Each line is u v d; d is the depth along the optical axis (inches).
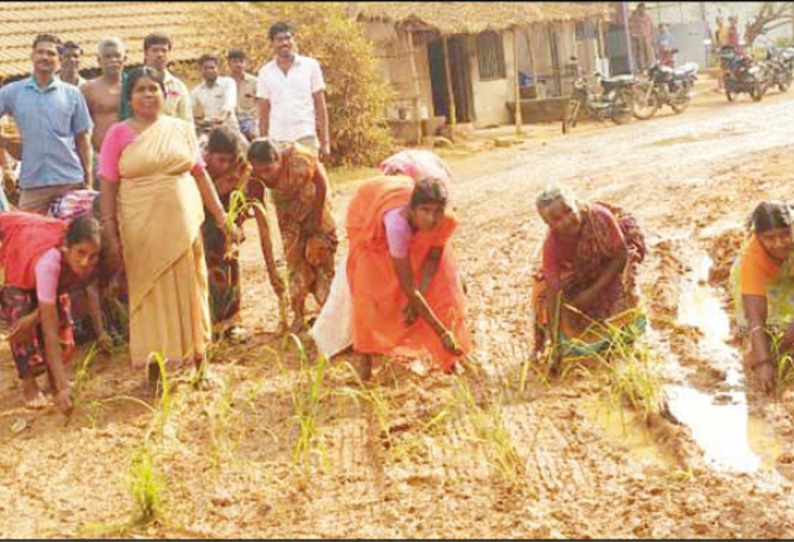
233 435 256.5
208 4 874.1
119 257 276.8
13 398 290.5
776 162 469.7
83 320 321.1
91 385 292.4
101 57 367.6
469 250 398.6
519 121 874.1
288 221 312.0
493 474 231.0
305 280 315.9
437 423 255.3
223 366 300.0
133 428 264.8
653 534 204.2
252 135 574.6
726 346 296.4
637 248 287.1
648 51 1033.5
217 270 311.3
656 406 256.8
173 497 228.4
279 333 324.2
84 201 319.3
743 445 243.0
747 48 815.7
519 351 299.9
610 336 281.7
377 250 272.1
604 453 239.1
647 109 828.6
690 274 348.5
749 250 281.4
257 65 771.4
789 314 284.7
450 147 812.6
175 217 274.5
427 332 278.1
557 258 279.9
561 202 269.4
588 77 904.3
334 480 232.5
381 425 253.8
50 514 225.3
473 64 983.6
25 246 266.7
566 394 270.1
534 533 205.5
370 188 274.4
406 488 227.0
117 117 368.8
